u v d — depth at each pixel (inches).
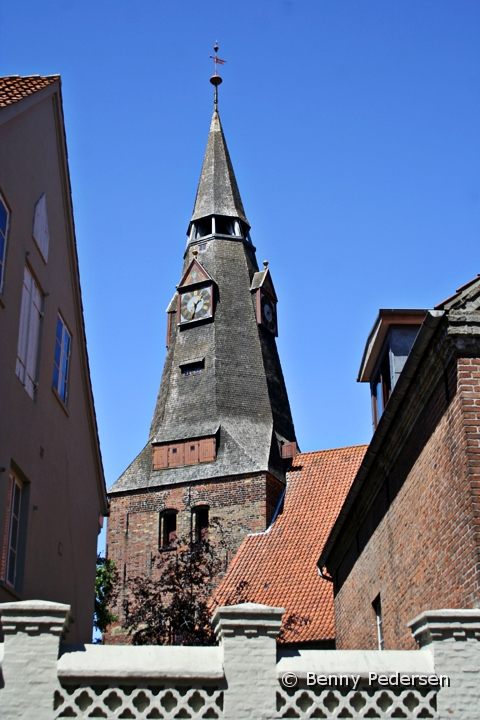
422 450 537.3
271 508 1851.6
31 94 608.7
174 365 2118.6
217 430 1975.9
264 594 1451.8
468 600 441.1
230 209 2306.8
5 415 551.8
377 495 679.1
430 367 499.5
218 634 353.1
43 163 652.7
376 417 710.5
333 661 345.4
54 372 680.4
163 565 1044.5
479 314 462.9
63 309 710.5
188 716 330.3
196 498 1915.6
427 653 350.3
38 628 333.4
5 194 562.9
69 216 721.0
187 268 2199.8
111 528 1972.2
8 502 566.9
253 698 333.4
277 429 2016.5
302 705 337.1
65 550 693.3
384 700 340.8
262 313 2175.2
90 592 775.7
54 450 671.8
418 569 543.8
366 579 732.7
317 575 1461.6
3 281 554.9
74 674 327.6
